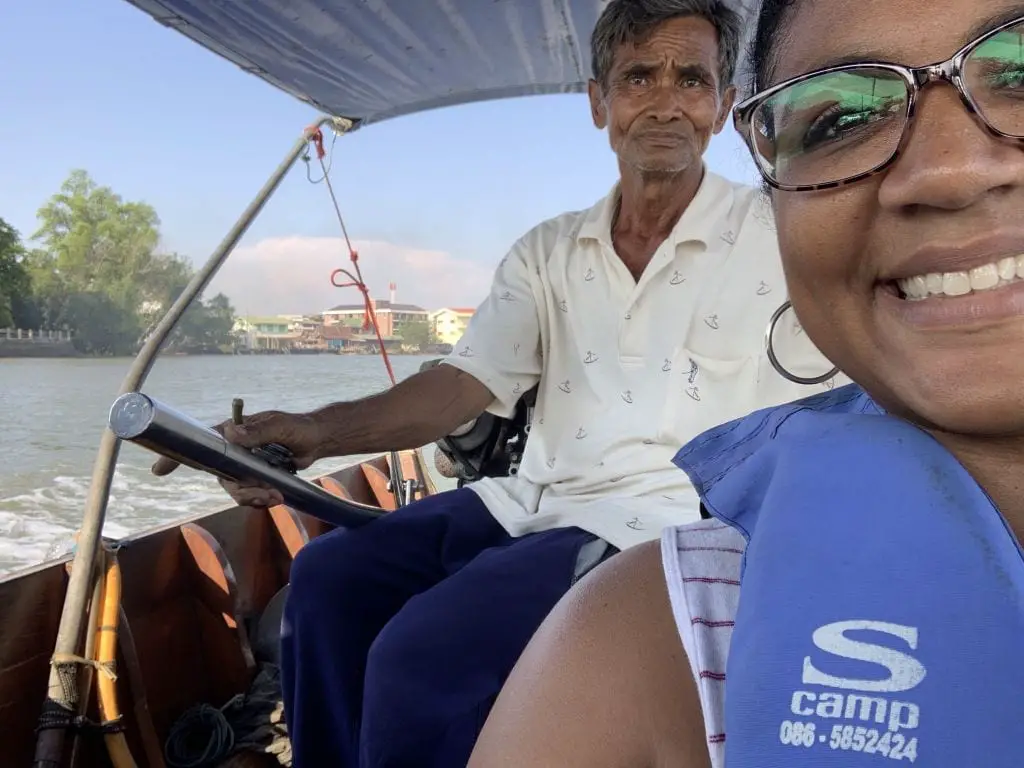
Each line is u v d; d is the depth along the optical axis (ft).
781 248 2.36
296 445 4.51
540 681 2.22
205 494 13.61
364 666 4.70
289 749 5.71
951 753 1.55
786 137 2.22
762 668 1.73
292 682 4.89
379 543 4.95
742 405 5.01
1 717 4.80
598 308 5.43
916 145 1.95
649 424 5.02
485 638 4.00
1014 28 1.82
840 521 1.85
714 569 2.25
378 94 7.97
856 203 2.08
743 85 2.90
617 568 2.41
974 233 1.92
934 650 1.63
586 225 5.51
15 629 4.90
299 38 6.53
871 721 1.62
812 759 1.62
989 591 1.66
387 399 5.17
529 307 5.71
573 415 5.43
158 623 5.87
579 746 2.09
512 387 5.68
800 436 2.13
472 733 3.84
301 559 4.94
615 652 2.18
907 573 1.73
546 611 4.10
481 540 5.14
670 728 2.06
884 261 2.08
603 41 5.35
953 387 1.96
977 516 1.77
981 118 1.86
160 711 5.83
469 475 6.48
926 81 1.91
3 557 9.00
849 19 2.05
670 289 5.21
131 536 5.81
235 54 6.85
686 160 5.18
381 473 9.41
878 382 2.25
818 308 2.29
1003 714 1.56
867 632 1.69
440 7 6.18
